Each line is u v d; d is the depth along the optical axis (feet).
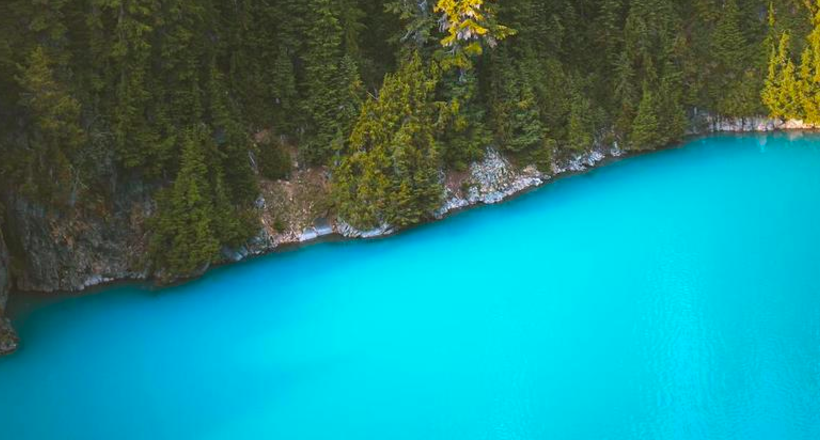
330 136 137.39
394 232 136.46
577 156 167.22
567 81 168.25
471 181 148.36
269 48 137.39
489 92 153.69
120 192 118.01
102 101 114.32
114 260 116.57
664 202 149.89
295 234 132.05
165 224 116.78
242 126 130.11
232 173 127.13
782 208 144.97
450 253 131.03
